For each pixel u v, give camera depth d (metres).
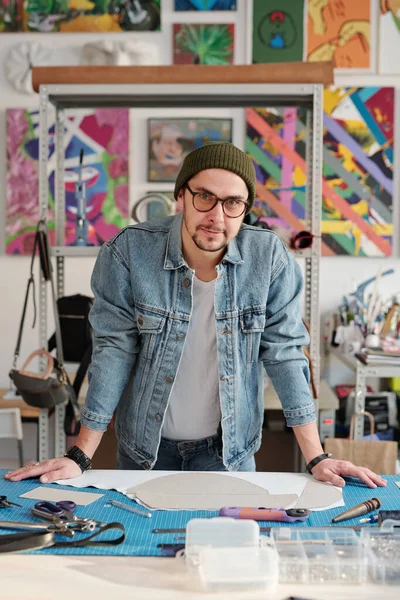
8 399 3.16
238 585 1.06
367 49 3.51
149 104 2.65
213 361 1.76
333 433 2.97
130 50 3.46
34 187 3.60
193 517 1.34
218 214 1.50
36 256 3.63
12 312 3.66
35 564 1.15
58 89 2.47
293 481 1.55
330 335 3.52
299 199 3.55
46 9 3.56
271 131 3.54
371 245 3.57
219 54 3.54
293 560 1.12
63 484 1.52
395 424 3.38
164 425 1.82
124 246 1.73
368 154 3.55
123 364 1.73
